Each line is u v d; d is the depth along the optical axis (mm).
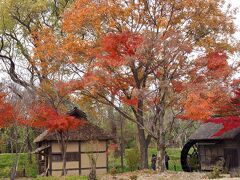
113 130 45031
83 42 27391
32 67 36812
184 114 24000
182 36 24719
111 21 27297
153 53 23891
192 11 27422
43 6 36656
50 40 29188
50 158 34344
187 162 33312
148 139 31453
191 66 24281
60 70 30344
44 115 28344
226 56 25641
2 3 36625
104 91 26656
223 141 30281
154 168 32281
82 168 34750
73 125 28844
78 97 31406
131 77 27250
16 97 30562
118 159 44406
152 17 27734
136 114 29094
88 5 27625
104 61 24516
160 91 24406
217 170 24047
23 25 38656
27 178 34281
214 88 22109
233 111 24422
